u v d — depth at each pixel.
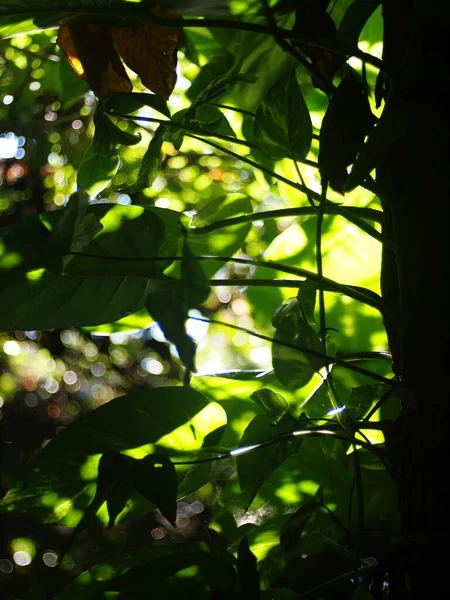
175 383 8.02
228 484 1.68
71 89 1.99
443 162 1.27
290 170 1.82
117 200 4.82
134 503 1.51
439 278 1.29
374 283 1.84
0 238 1.44
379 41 1.78
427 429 1.28
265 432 1.46
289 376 1.40
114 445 1.50
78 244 1.42
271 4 1.57
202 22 1.34
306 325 1.41
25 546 6.76
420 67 1.28
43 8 1.39
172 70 1.53
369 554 1.63
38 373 8.23
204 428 1.52
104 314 1.55
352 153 1.31
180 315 1.21
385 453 1.36
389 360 1.52
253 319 1.89
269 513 1.67
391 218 1.40
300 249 1.85
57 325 1.55
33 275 1.51
